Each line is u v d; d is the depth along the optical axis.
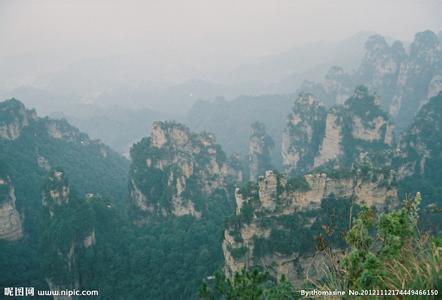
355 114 130.88
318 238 13.12
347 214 66.19
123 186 127.00
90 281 73.88
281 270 61.56
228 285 12.62
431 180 105.62
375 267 9.70
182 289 68.94
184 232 84.31
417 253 10.63
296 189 66.44
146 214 103.75
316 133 149.62
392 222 11.00
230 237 65.56
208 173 108.19
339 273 11.38
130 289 71.25
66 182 80.19
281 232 64.31
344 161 119.19
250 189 69.12
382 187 69.38
